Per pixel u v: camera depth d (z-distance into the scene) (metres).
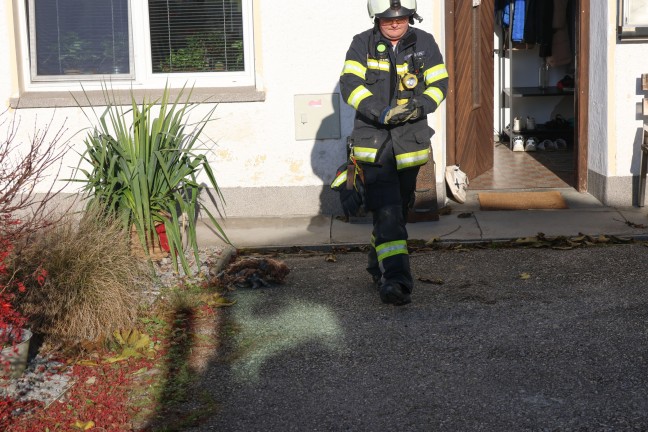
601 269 6.01
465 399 4.13
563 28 11.56
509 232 7.11
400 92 5.32
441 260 6.46
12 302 4.78
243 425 3.96
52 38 7.88
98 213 5.82
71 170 7.81
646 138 7.59
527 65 12.29
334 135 7.79
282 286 6.00
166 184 6.46
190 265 6.46
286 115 7.79
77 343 4.86
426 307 5.40
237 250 6.91
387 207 5.34
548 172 9.52
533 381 4.29
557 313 5.19
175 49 7.89
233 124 7.81
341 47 7.68
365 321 5.21
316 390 4.29
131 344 4.88
